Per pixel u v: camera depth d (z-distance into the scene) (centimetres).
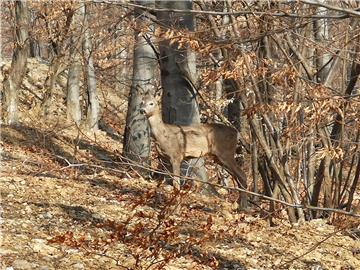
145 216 899
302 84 1185
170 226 909
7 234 1147
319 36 1420
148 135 2298
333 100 1023
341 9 839
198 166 1831
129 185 1708
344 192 1767
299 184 1705
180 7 1588
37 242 1119
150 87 2292
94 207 1446
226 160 1744
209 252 1239
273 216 1478
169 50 1784
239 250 1306
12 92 2802
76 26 3172
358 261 1398
